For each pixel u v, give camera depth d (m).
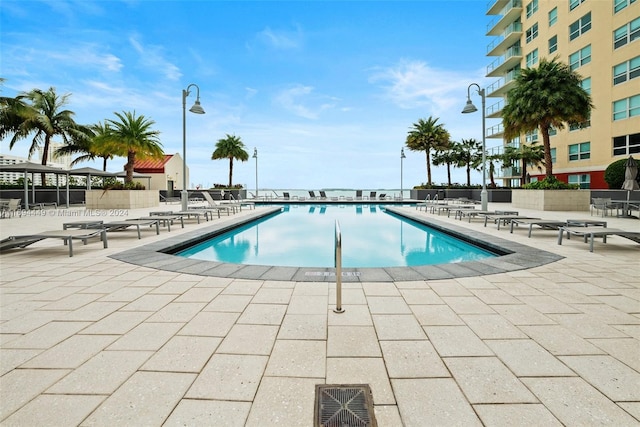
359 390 2.02
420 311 3.36
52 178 27.78
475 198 28.30
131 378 2.14
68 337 2.74
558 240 7.32
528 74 16.09
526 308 3.43
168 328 2.93
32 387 2.04
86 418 1.76
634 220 11.79
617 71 20.69
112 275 4.75
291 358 2.41
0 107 20.52
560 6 25.12
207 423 1.72
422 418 1.76
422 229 12.38
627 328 2.92
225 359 2.39
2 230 9.57
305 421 1.74
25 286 4.21
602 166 21.73
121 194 18.09
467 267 5.16
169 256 6.02
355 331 2.88
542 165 27.97
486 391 2.01
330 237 10.60
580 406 1.86
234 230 11.60
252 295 3.87
